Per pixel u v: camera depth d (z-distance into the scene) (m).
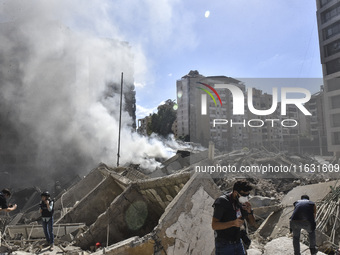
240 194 3.31
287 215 7.69
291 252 5.19
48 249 6.69
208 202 5.55
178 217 5.21
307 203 5.00
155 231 5.04
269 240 6.94
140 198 8.48
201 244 5.32
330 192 7.73
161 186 7.43
